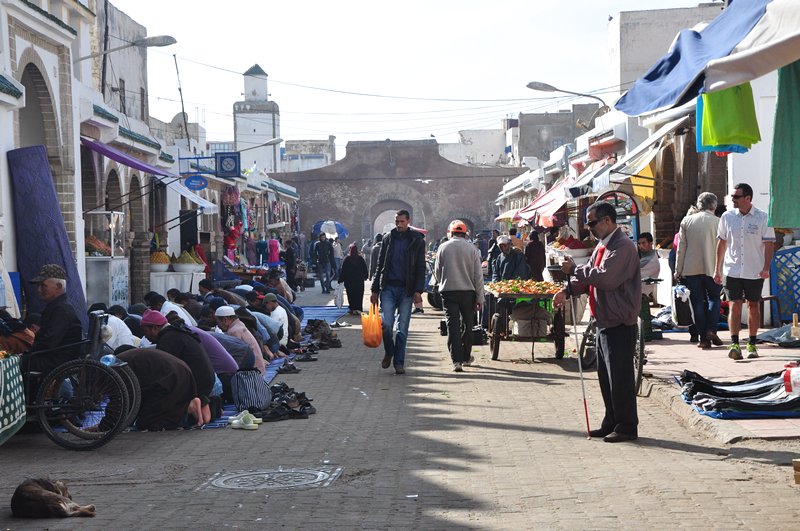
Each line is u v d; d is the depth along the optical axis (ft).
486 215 213.46
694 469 22.76
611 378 26.86
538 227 96.89
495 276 58.18
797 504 19.25
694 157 65.77
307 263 169.68
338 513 19.52
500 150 278.46
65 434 29.63
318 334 56.29
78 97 56.65
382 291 43.57
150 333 33.47
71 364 28.81
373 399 36.06
